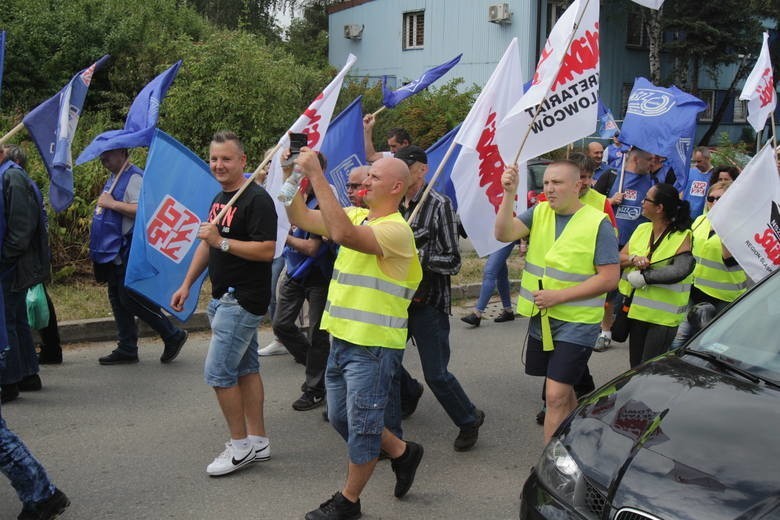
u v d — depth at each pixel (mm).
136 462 4668
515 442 5188
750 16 26766
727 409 2996
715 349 3584
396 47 27266
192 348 7098
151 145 5504
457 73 25344
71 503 4133
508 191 4508
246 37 14086
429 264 4562
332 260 5379
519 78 5266
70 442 4934
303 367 6699
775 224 5430
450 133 6215
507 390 6250
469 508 4215
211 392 5930
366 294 3746
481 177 5227
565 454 3074
